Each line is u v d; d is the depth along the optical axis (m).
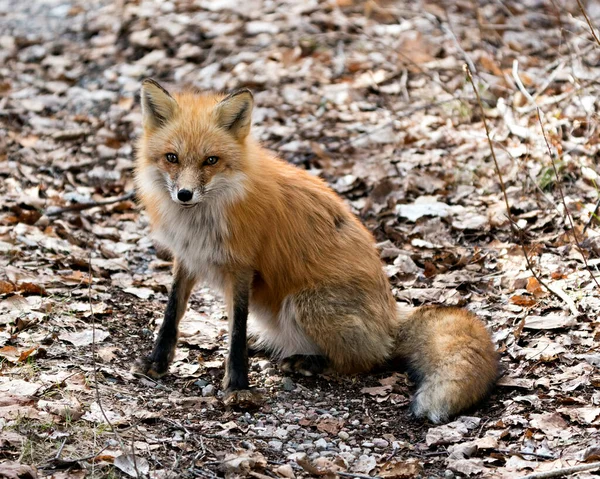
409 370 9.88
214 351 10.53
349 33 20.78
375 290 10.17
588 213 12.72
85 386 8.87
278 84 18.84
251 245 9.52
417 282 12.12
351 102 17.92
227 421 8.79
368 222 13.84
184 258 9.80
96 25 22.17
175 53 20.48
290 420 8.90
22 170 15.59
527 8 20.77
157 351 9.73
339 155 15.86
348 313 9.84
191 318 11.38
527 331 10.26
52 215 14.02
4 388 8.59
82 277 11.91
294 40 20.48
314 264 9.95
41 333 10.08
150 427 8.41
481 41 19.17
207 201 9.36
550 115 15.68
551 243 12.38
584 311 10.42
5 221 13.53
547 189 13.73
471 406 8.88
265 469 7.74
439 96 17.78
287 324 10.11
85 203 14.60
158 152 9.50
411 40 19.52
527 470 7.62
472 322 9.54
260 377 9.99
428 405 8.75
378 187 14.46
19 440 7.57
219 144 9.32
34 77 19.91
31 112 18.16
